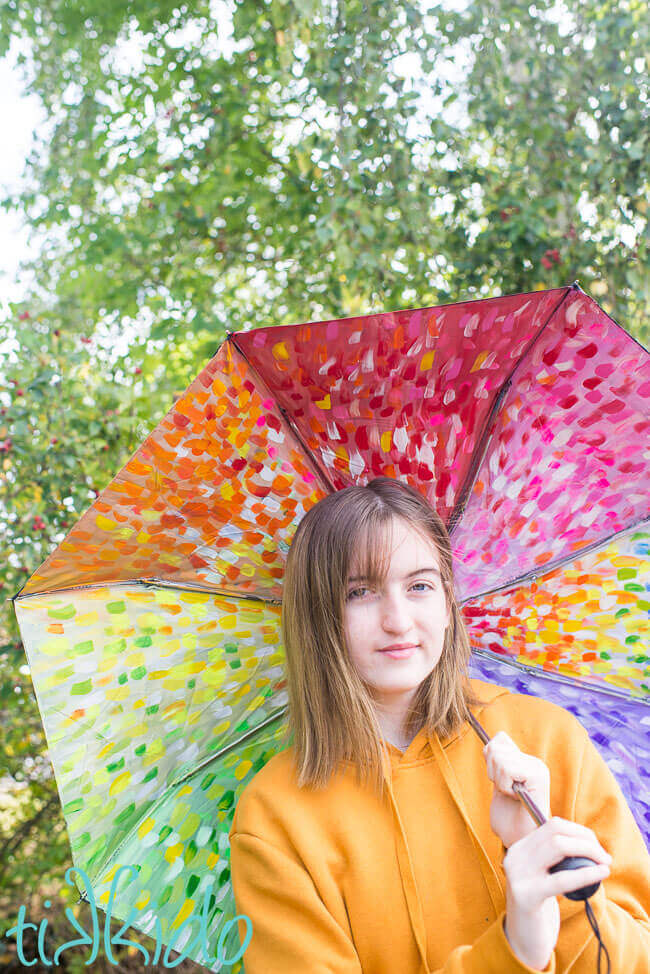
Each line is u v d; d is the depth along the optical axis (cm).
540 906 116
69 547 161
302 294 407
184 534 168
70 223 414
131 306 407
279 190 407
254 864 147
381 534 153
